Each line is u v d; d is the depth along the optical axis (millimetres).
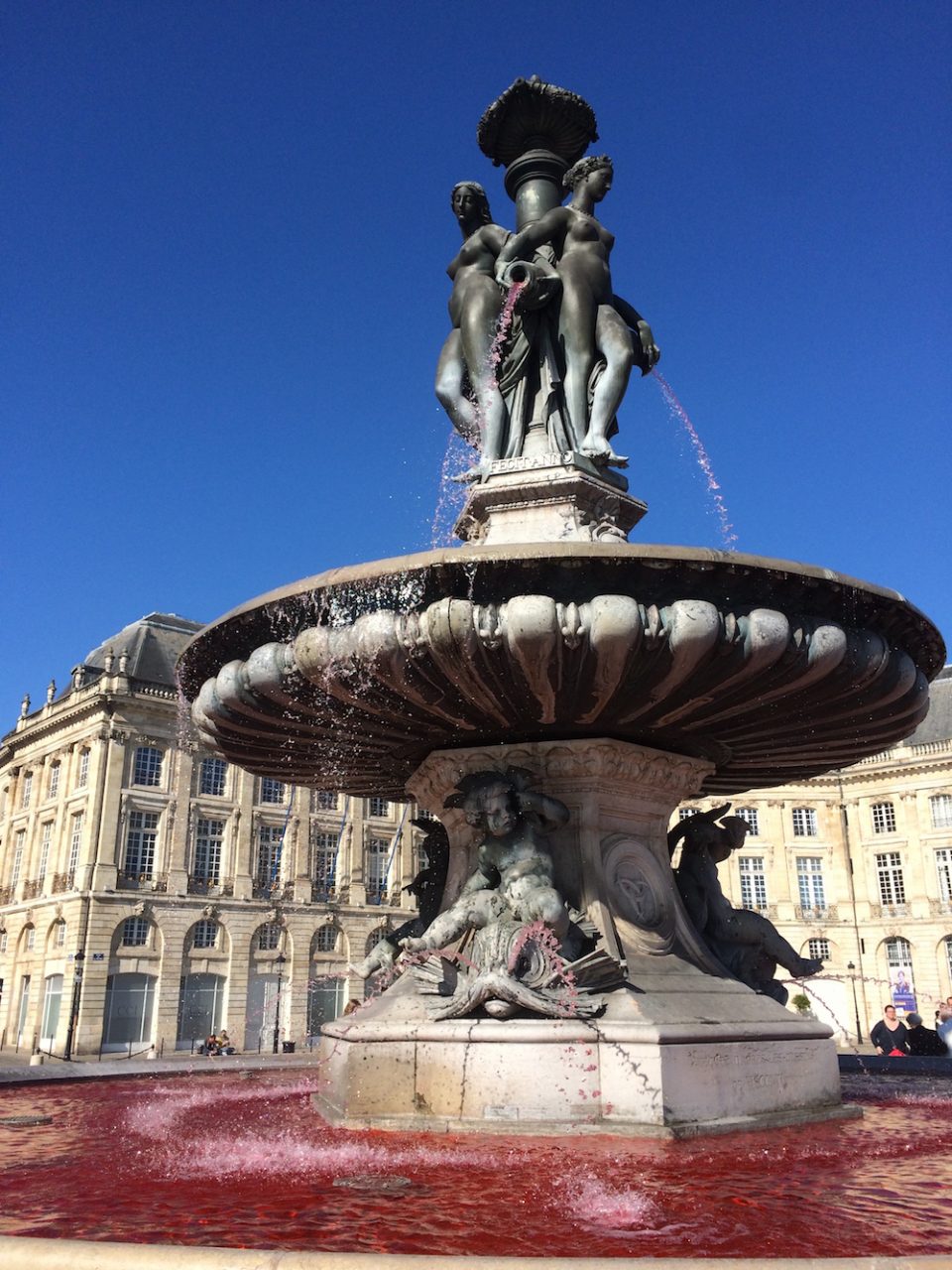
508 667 4516
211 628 5250
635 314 7016
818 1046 5031
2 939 42375
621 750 5340
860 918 48875
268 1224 2641
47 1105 5496
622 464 6324
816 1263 1871
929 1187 3135
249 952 40094
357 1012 5117
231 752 6219
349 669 4645
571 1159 3576
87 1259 1926
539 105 7289
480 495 6273
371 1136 4117
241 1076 7910
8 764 46844
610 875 5227
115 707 39281
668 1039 4207
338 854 43656
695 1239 2512
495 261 6836
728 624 4438
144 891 38281
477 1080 4254
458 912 4844
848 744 5887
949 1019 9547
